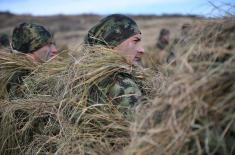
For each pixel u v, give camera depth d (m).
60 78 3.98
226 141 2.29
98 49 3.76
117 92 3.42
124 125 3.26
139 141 2.41
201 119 2.32
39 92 4.25
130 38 3.81
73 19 70.50
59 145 3.46
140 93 3.44
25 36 5.14
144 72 3.76
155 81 3.61
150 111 2.48
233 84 2.32
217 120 2.29
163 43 10.16
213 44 2.53
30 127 4.00
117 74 3.52
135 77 3.68
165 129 2.37
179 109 2.34
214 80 2.34
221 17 2.71
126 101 3.37
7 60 4.75
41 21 69.75
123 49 3.81
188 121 2.33
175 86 2.38
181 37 2.72
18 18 69.75
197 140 2.28
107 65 3.59
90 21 66.94
